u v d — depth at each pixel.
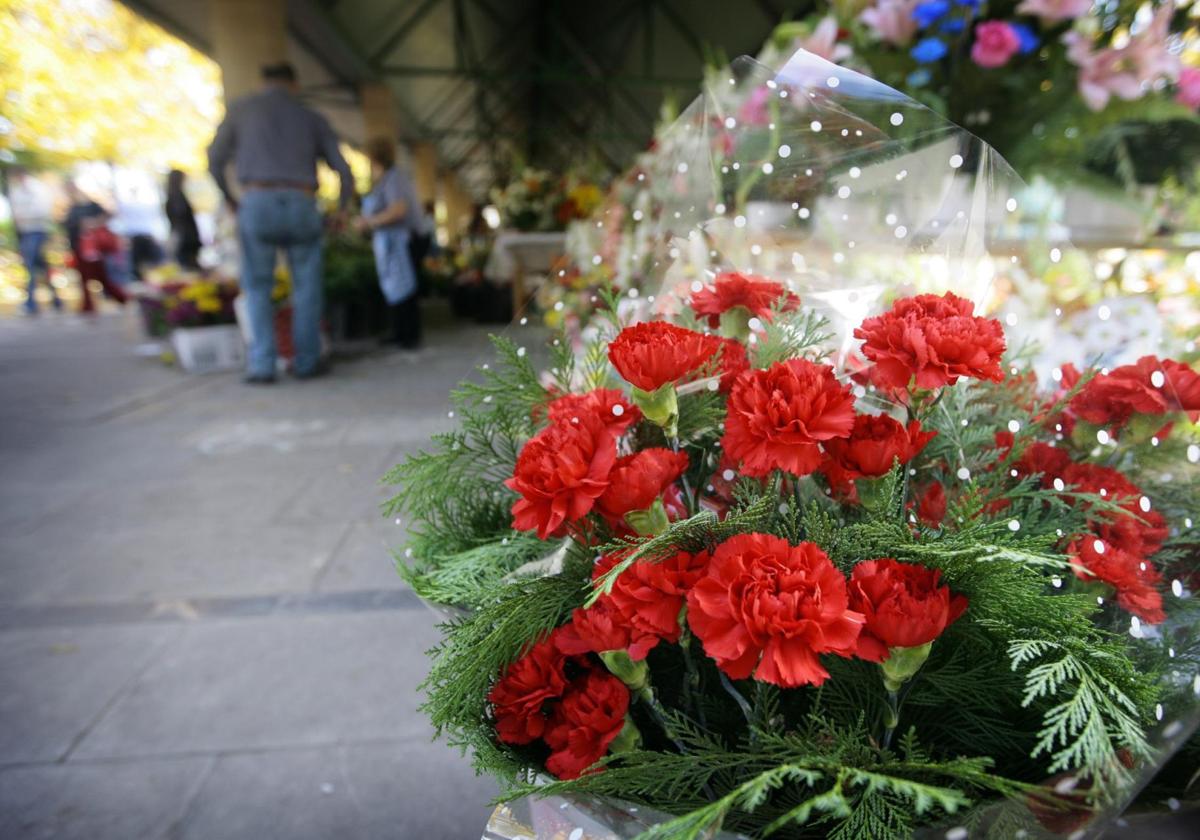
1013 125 1.55
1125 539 0.67
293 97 5.41
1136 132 1.46
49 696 2.01
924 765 0.50
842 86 0.87
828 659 0.59
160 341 7.82
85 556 2.80
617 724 0.59
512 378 0.83
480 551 0.75
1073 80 1.45
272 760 1.78
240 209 5.41
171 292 6.55
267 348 5.69
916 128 0.86
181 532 3.00
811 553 0.52
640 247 1.04
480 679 0.63
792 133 0.92
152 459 3.92
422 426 4.34
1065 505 0.68
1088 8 1.37
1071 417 0.77
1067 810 0.54
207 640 2.25
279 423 4.54
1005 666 0.58
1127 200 1.49
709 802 0.57
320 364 6.27
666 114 1.35
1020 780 0.60
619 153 16.91
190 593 2.52
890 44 1.56
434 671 0.61
